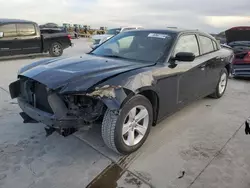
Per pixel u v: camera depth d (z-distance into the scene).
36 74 2.66
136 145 2.77
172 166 2.55
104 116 2.52
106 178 2.34
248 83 6.48
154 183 2.28
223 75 4.80
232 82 6.56
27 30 10.02
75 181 2.28
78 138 3.08
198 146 2.96
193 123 3.64
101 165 2.54
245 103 4.69
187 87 3.50
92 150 2.81
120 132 2.51
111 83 2.37
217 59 4.29
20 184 2.21
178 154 2.78
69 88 2.33
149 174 2.41
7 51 9.48
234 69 6.64
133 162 2.61
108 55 3.50
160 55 3.16
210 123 3.66
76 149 2.82
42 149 2.80
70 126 2.40
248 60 6.41
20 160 2.57
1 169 2.41
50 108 2.52
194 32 3.85
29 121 2.93
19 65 8.51
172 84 3.11
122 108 2.45
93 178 2.33
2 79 6.09
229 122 3.72
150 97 2.92
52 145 2.89
